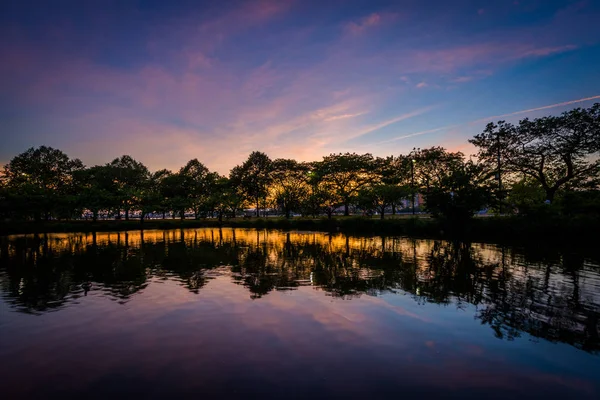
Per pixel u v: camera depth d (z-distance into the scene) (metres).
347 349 7.96
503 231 29.73
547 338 8.48
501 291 12.58
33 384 6.56
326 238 35.66
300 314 10.41
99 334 9.04
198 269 18.28
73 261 21.89
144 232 50.88
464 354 7.68
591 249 22.19
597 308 10.57
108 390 6.32
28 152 79.19
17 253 26.61
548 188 36.50
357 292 12.87
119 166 92.00
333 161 70.25
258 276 16.11
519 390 6.23
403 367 7.10
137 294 13.03
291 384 6.45
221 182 87.06
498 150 39.00
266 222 61.62
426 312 10.45
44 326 9.70
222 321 9.89
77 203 63.75
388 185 57.47
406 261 19.64
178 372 6.96
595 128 32.59
